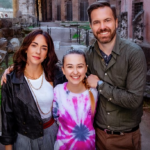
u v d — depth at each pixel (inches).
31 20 860.6
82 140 78.8
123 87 79.7
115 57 76.4
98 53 80.0
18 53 79.5
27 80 80.8
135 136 84.7
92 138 80.5
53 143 85.6
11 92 77.7
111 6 73.9
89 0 1045.2
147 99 193.6
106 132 83.5
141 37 331.6
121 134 82.3
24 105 77.6
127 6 420.5
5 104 78.2
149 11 306.0
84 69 77.3
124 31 425.4
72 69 75.9
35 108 78.4
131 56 73.8
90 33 498.0
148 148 127.5
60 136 81.1
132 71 74.1
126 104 74.1
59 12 1185.4
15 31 495.2
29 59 78.7
